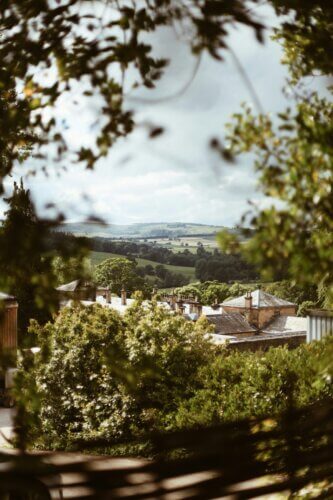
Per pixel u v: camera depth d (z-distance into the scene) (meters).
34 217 1.83
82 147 2.06
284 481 1.70
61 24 2.12
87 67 2.10
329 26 2.11
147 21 1.94
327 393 4.38
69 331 9.12
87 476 1.43
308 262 2.17
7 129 2.15
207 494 1.55
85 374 8.95
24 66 2.18
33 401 2.34
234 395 7.47
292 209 2.22
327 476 1.78
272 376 7.29
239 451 1.66
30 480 1.37
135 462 1.58
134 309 9.33
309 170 2.27
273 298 43.97
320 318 7.92
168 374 8.66
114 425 8.62
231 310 44.12
